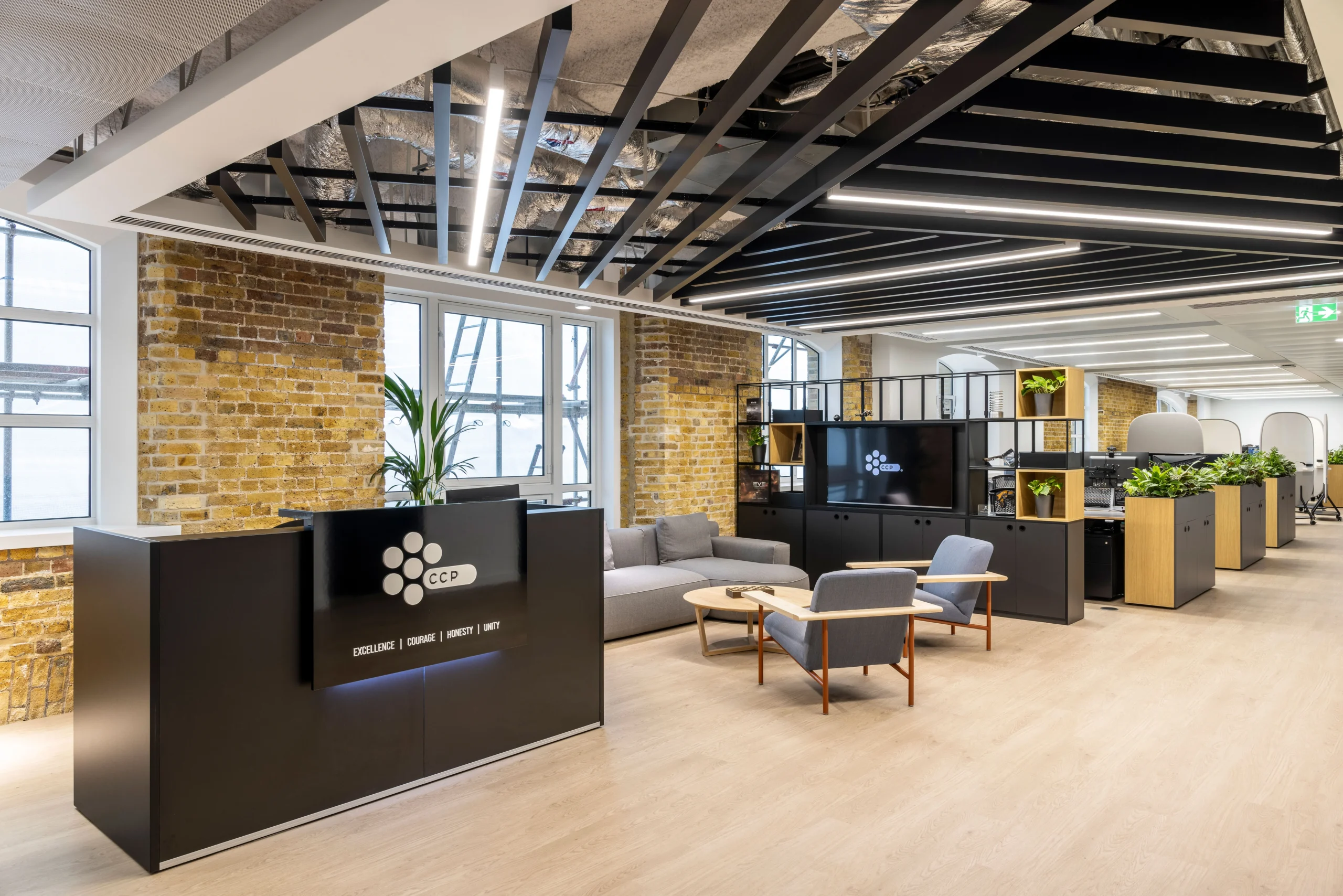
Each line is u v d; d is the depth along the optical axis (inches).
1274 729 164.9
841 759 150.0
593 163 131.8
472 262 189.5
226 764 117.4
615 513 312.5
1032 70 111.7
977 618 271.7
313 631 123.3
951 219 178.2
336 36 83.7
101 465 187.0
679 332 321.7
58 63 91.0
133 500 189.9
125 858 115.5
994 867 111.9
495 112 106.3
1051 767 145.6
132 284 189.6
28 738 162.4
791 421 335.3
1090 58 111.6
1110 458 339.9
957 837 120.3
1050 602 264.7
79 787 129.5
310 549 126.5
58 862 114.6
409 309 255.6
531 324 292.2
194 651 114.3
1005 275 234.4
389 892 106.6
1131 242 186.7
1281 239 195.6
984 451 295.9
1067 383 262.4
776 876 110.0
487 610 144.4
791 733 163.9
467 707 146.5
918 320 310.2
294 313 208.7
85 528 128.8
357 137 117.5
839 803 132.0
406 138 134.9
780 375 396.8
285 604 123.6
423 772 140.0
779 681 200.2
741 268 226.5
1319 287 249.3
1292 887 106.6
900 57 95.1
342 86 95.6
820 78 165.5
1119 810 128.7
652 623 247.1
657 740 160.9
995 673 206.2
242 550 119.1
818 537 325.1
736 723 170.2
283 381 206.4
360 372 222.2
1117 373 576.4
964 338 389.1
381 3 77.9
